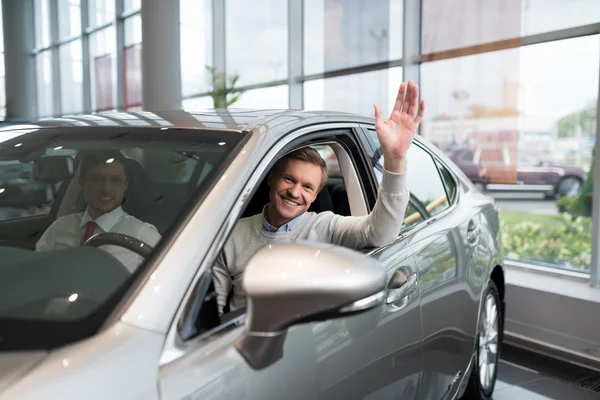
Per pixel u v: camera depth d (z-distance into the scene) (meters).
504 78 4.26
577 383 2.78
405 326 1.42
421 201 1.86
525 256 4.36
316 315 0.82
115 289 0.87
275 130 1.22
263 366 0.90
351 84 5.76
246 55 7.02
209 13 7.43
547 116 4.07
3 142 1.40
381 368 1.30
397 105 1.45
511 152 4.27
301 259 0.84
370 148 1.66
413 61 4.96
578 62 3.88
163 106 6.24
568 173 4.02
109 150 1.22
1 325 0.81
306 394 1.02
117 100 9.95
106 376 0.73
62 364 0.72
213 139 1.18
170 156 1.14
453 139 4.63
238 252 1.40
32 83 12.04
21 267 0.98
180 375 0.80
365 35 5.52
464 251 1.90
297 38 6.33
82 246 1.02
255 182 1.06
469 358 1.98
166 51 6.17
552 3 3.96
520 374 2.88
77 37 10.70
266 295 0.81
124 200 1.09
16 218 1.20
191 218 0.95
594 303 3.14
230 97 7.04
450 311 1.74
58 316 0.83
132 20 9.30
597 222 3.55
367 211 1.61
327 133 1.44
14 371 0.71
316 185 1.42
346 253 0.89
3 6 11.70
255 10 6.78
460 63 4.51
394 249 1.48
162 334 0.81
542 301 3.38
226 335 0.91
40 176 1.27
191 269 0.89
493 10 4.25
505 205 4.41
